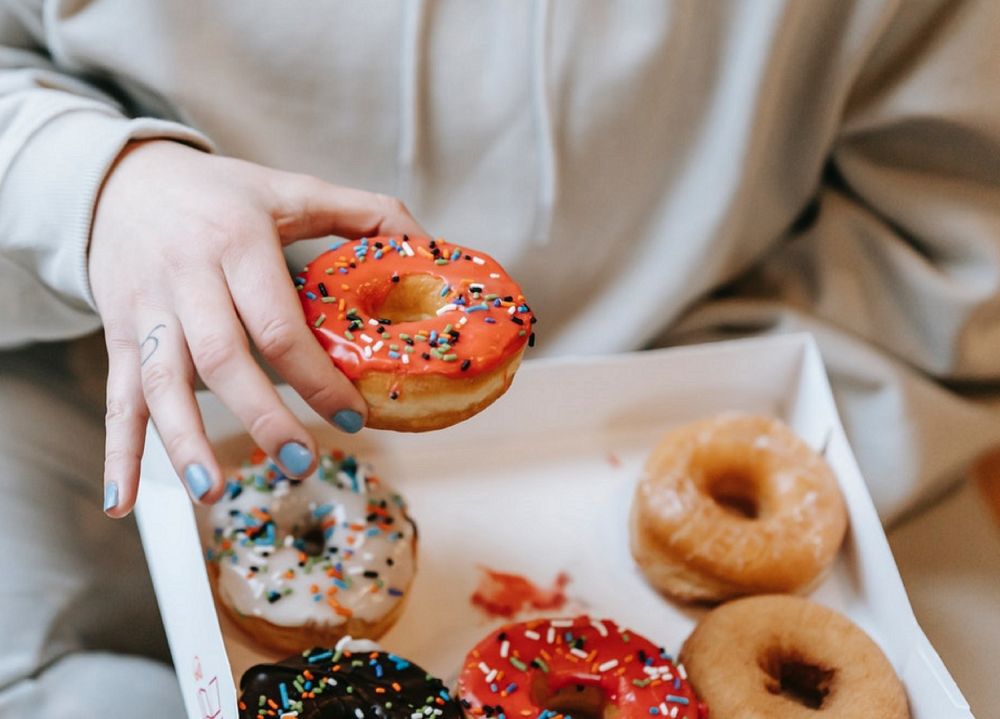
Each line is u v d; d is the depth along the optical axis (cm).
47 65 75
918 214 77
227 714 57
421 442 73
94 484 74
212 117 73
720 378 76
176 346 56
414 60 73
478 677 62
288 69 73
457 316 59
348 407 55
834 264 79
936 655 63
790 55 74
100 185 62
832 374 78
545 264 78
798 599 67
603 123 75
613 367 74
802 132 77
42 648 67
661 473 71
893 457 76
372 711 61
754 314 80
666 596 70
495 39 74
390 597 66
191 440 54
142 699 66
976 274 76
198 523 69
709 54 75
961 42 73
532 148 75
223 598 66
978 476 86
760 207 80
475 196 77
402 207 64
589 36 74
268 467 70
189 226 58
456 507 72
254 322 55
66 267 63
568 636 65
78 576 70
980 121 74
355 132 76
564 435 75
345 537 68
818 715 63
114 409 57
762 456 73
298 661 62
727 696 63
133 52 71
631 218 79
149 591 73
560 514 72
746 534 69
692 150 78
